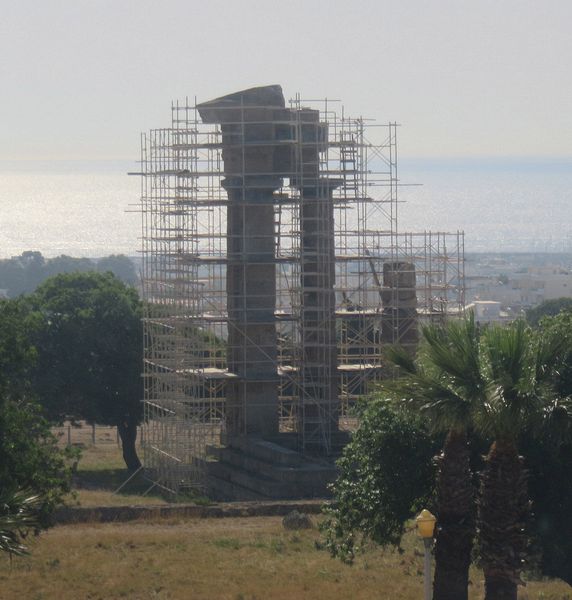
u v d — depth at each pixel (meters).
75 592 180.50
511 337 129.25
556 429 131.62
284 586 183.12
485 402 128.12
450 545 133.75
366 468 158.62
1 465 167.88
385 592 178.50
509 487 130.88
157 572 192.38
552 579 184.38
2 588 181.75
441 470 134.62
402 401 133.25
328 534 168.12
